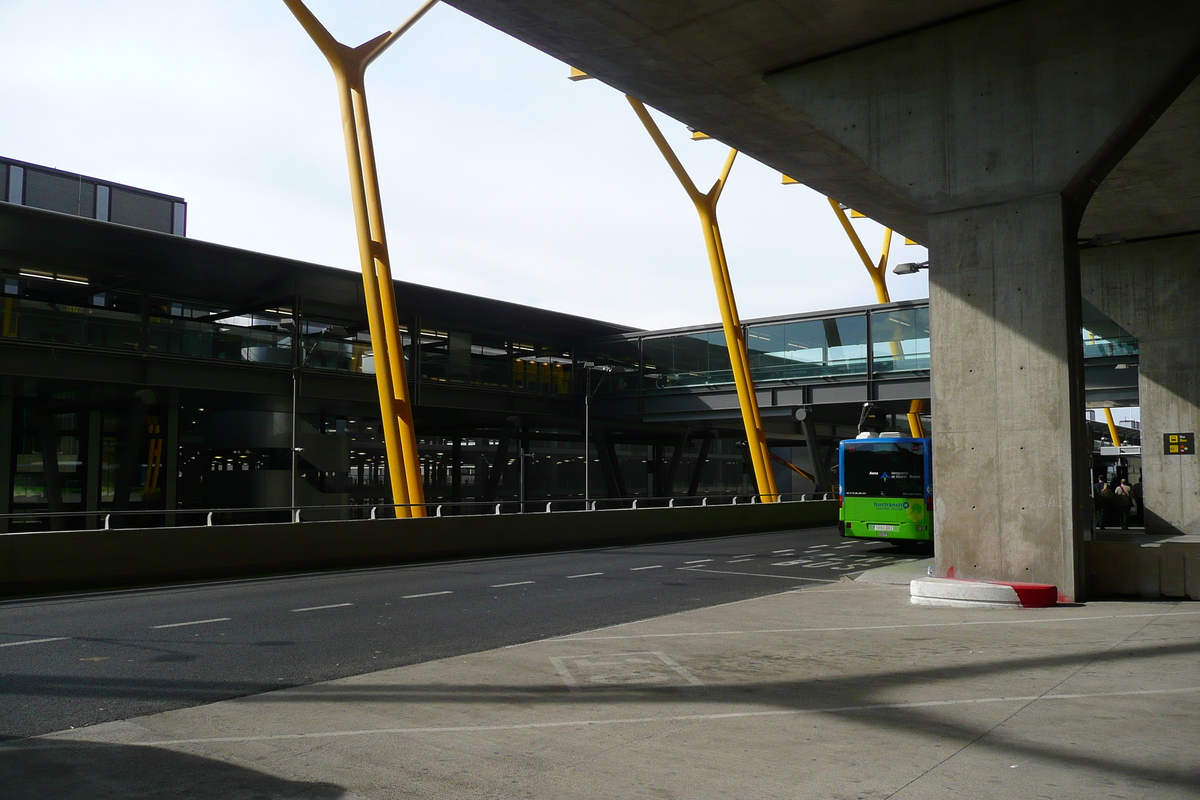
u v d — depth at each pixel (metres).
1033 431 13.24
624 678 7.96
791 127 17.95
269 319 45.12
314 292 42.47
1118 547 13.92
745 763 5.40
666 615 12.25
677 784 5.02
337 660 9.18
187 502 44.41
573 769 5.32
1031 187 13.07
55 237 33.91
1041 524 13.19
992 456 13.57
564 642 9.96
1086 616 11.75
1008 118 13.23
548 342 56.84
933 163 13.80
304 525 19.66
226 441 44.75
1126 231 25.02
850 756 5.52
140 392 37.81
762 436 40.66
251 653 9.61
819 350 44.12
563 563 21.03
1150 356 25.80
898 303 41.97
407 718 6.63
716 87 15.94
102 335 32.97
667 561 21.52
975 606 12.68
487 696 7.32
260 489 43.41
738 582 16.81
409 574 18.52
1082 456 13.66
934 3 13.08
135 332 33.84
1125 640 9.77
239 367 37.12
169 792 4.97
